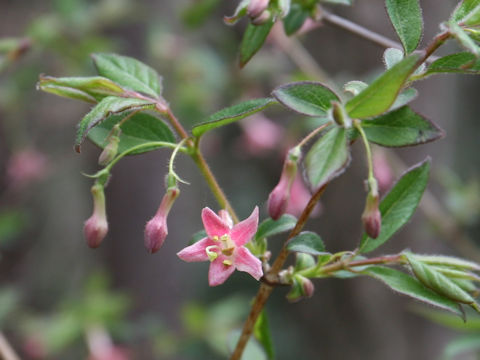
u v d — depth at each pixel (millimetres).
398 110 276
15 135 669
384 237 289
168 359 680
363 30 338
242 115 283
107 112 281
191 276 859
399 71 265
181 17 471
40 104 679
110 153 289
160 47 616
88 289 562
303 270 291
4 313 569
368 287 552
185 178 701
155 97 299
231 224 288
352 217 521
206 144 690
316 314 593
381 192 481
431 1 473
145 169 646
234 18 297
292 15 341
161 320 639
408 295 283
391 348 558
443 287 279
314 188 268
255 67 608
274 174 714
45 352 565
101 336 539
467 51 277
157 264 662
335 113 269
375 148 476
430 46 277
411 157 515
